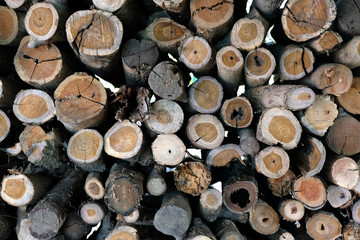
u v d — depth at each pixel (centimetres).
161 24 150
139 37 151
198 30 149
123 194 140
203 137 144
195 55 143
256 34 142
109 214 159
